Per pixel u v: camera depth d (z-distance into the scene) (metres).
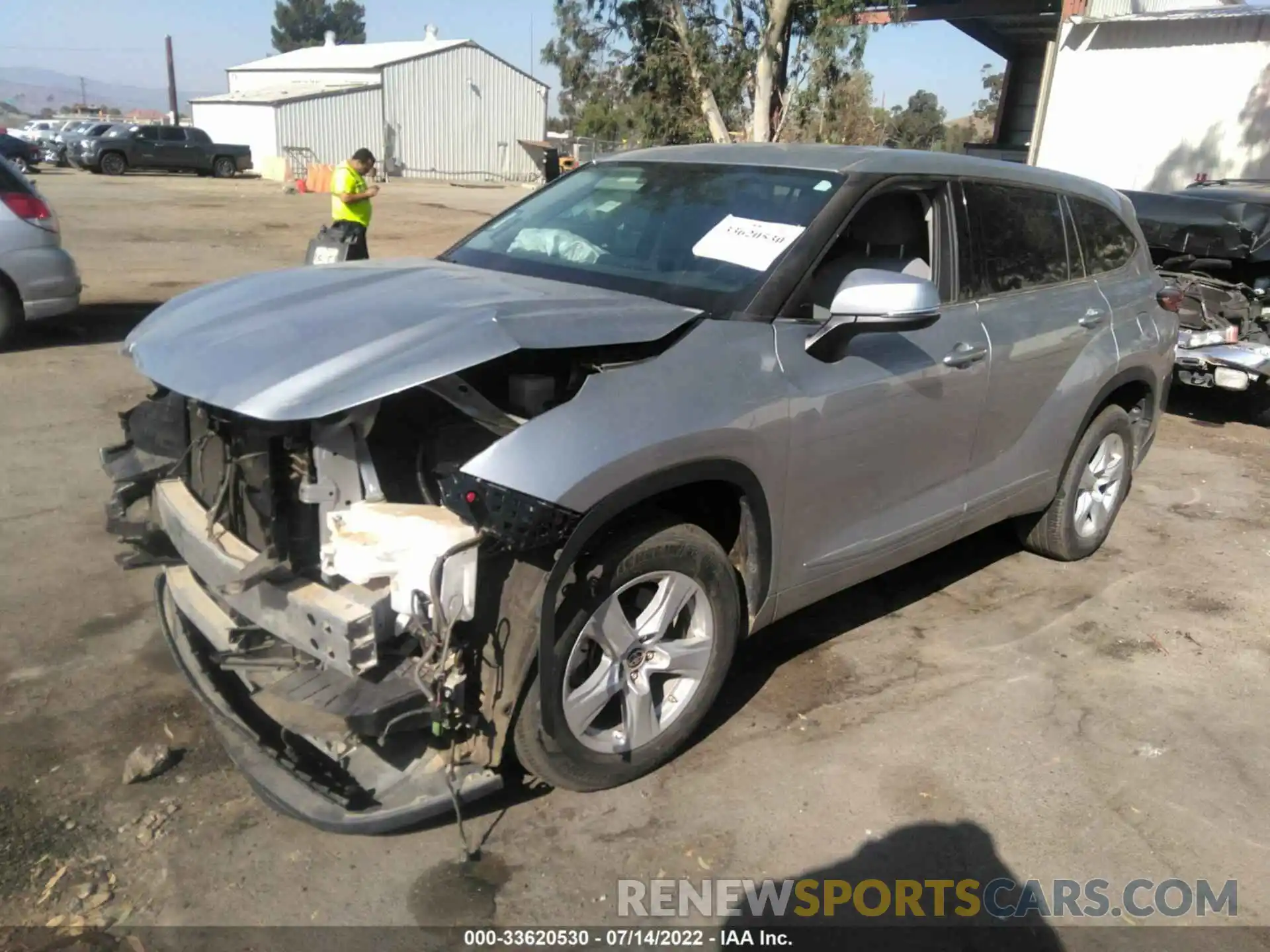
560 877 2.77
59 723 3.27
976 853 2.97
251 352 2.71
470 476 2.52
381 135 44.91
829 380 3.27
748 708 3.62
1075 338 4.42
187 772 3.09
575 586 2.73
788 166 3.76
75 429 6.13
